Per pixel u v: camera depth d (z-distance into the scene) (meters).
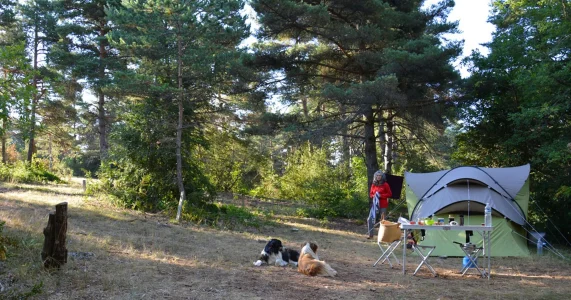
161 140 14.03
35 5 25.09
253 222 14.54
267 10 16.02
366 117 17.98
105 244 8.90
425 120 18.08
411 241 10.99
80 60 23.06
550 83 12.58
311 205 21.14
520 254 10.98
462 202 11.53
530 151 15.05
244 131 16.86
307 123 17.19
